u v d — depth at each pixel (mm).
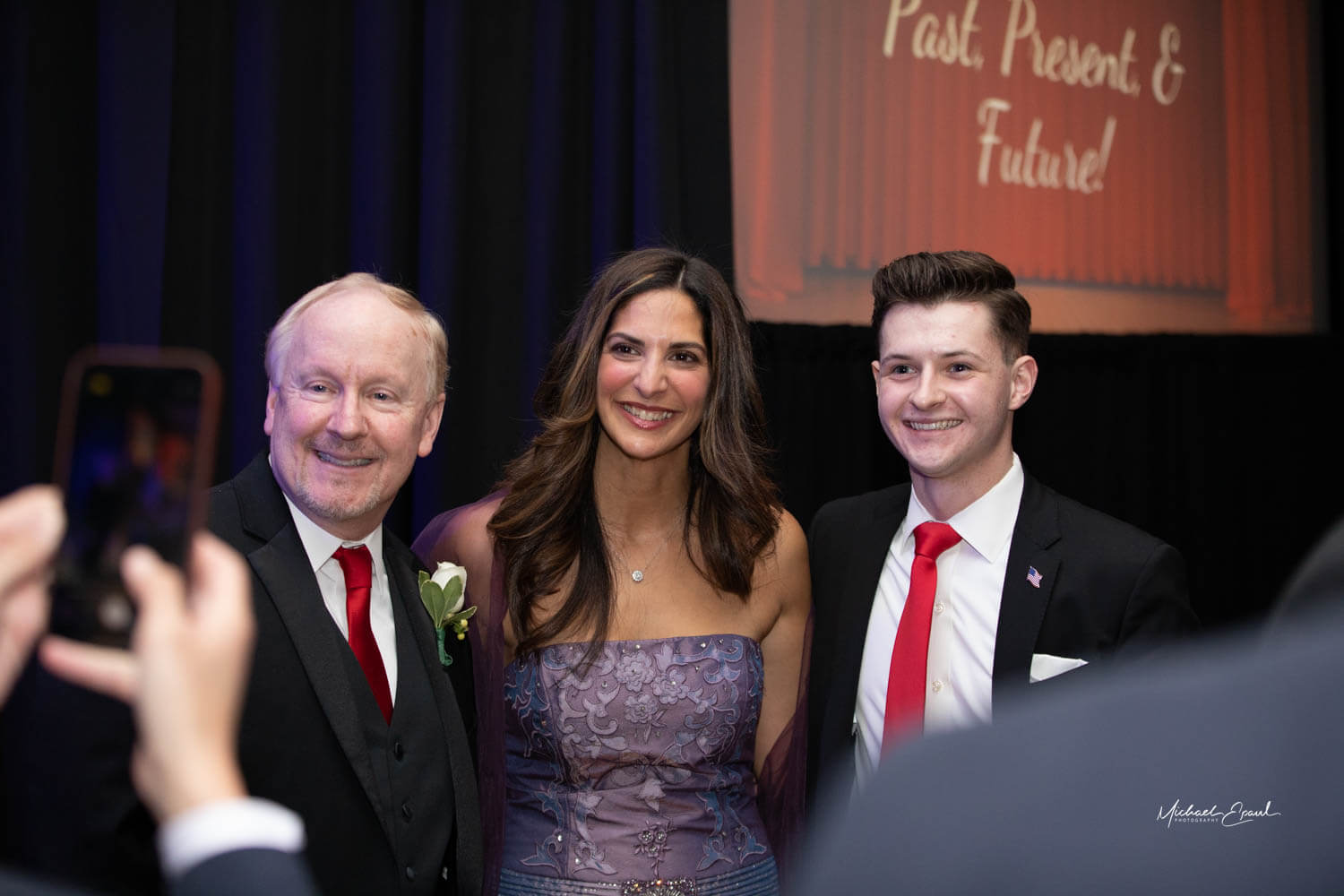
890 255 4445
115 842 1443
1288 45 5059
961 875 431
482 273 3787
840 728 2193
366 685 1744
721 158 4020
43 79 3223
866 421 4383
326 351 1740
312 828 1639
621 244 3891
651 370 2186
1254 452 5027
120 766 1468
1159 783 415
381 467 1773
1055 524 2109
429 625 1885
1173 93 4895
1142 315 4871
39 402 3184
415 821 1738
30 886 645
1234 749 408
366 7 3598
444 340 1914
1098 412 4801
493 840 2137
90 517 768
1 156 3201
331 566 1811
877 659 2199
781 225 4309
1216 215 4965
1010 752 438
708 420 2291
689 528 2361
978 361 2076
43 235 3209
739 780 2219
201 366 801
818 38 4348
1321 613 445
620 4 3910
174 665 646
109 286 3279
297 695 1670
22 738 2625
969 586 2133
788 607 2414
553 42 3848
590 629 2217
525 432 3773
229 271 3467
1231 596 5020
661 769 2133
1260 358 5016
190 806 621
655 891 2059
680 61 4004
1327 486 5117
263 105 3465
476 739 2088
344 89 3615
